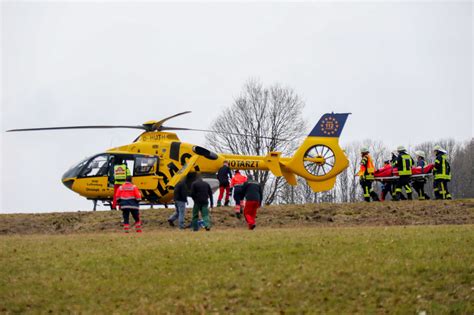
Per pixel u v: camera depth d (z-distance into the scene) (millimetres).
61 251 18578
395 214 26234
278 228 24531
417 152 30094
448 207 26500
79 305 14852
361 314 13797
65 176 31109
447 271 15469
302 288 14773
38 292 15609
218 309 14188
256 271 15711
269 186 51719
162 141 30859
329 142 31547
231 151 50562
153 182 30234
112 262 17125
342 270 15508
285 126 51344
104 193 30531
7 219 27594
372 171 30109
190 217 26906
